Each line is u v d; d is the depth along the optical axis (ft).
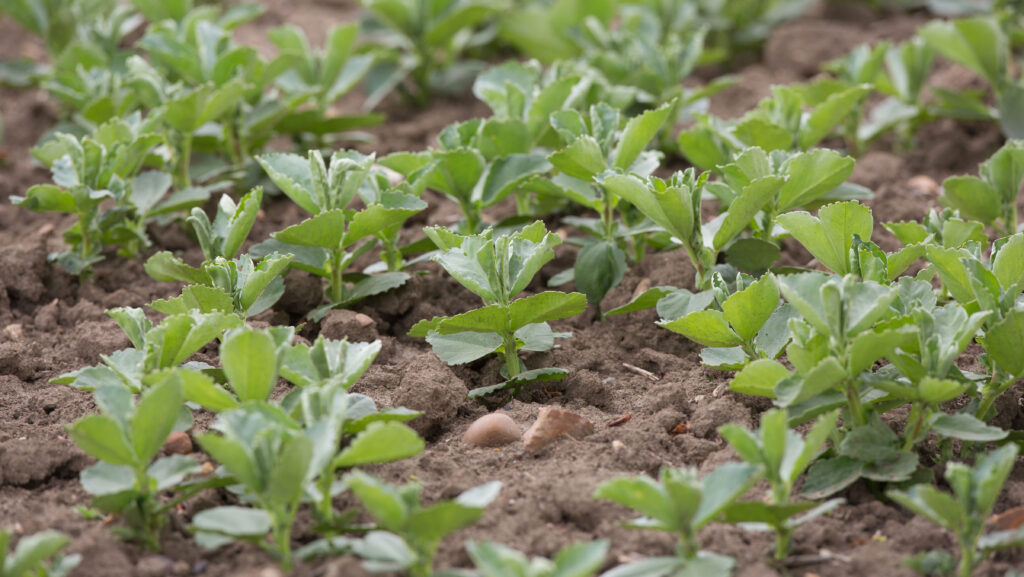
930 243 12.98
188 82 20.02
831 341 10.75
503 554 8.93
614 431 12.84
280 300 16.05
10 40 28.30
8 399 13.73
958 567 10.35
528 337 13.83
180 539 10.89
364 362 11.25
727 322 12.31
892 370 11.82
